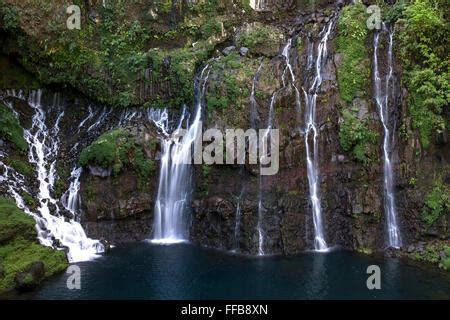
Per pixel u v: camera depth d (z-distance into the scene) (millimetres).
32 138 15852
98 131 16109
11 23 15586
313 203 14258
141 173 14906
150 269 12602
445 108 14055
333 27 15922
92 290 11344
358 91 14711
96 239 14086
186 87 15602
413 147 14055
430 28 14156
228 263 13023
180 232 14953
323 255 13492
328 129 14539
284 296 11195
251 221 13820
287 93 14727
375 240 13789
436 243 13297
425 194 13672
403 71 14594
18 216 12523
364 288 11547
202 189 14586
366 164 14055
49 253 12430
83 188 14797
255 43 16172
